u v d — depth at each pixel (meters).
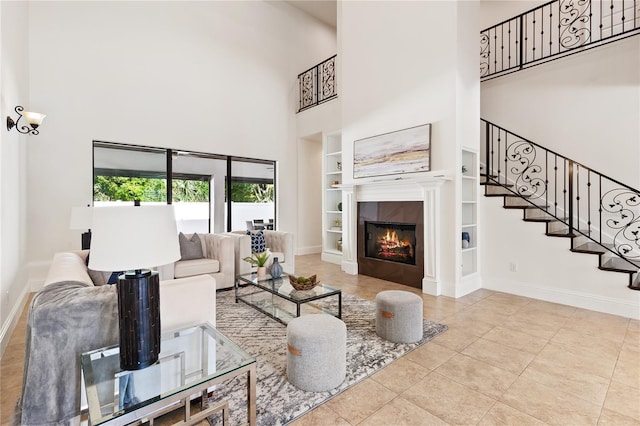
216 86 6.17
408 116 4.39
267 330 2.94
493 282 4.25
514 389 1.98
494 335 2.79
